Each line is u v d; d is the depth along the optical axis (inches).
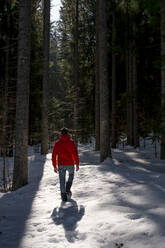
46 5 622.2
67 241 127.7
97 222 145.9
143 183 241.8
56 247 121.5
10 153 643.5
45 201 211.8
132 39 657.6
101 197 201.0
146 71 717.9
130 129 751.7
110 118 799.7
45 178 316.5
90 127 872.9
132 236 123.2
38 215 174.4
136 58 710.5
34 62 729.0
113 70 716.7
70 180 220.1
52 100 821.9
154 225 130.3
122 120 772.6
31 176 349.4
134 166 380.5
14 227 153.0
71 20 824.9
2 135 476.7
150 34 629.9
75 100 743.1
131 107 738.8
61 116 840.9
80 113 846.5
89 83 867.4
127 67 743.1
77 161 221.6
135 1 495.2
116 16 701.3
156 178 256.2
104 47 427.2
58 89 1385.3
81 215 163.0
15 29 666.8
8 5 642.8
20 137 310.3
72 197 213.3
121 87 826.8
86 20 824.3
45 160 499.8
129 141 757.9
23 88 313.6
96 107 655.8
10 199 237.5
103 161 430.6
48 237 134.2
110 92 818.2
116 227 135.4
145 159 471.2
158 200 175.0
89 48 839.1
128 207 166.4
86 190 230.7
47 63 621.3
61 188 208.1
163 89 406.9
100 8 431.5
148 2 390.3
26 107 315.6
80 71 865.5
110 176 284.8
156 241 114.8
